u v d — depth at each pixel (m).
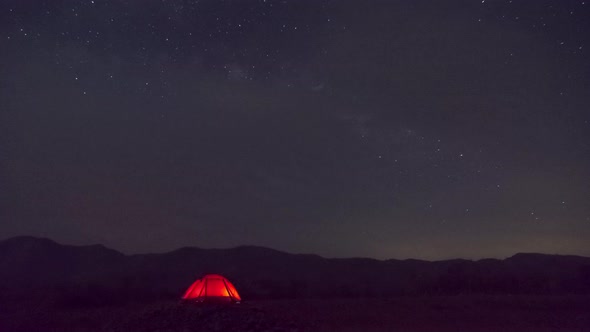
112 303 24.69
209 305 16.66
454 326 17.55
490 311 20.41
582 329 17.28
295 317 17.88
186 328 15.17
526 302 22.52
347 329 16.77
